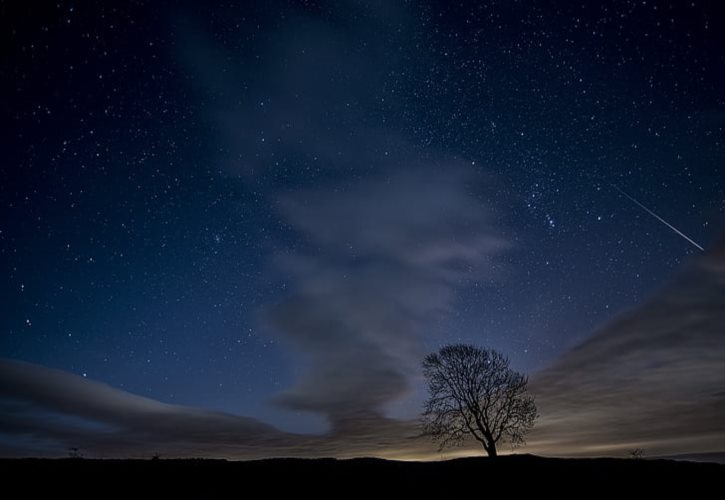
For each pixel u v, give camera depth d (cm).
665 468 1944
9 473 1631
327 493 1588
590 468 1948
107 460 1880
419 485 1717
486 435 2431
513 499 1563
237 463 1925
